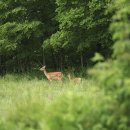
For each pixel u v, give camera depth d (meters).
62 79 36.50
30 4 42.81
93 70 9.92
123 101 9.66
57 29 43.50
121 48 9.75
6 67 48.56
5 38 42.28
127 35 9.89
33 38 43.78
